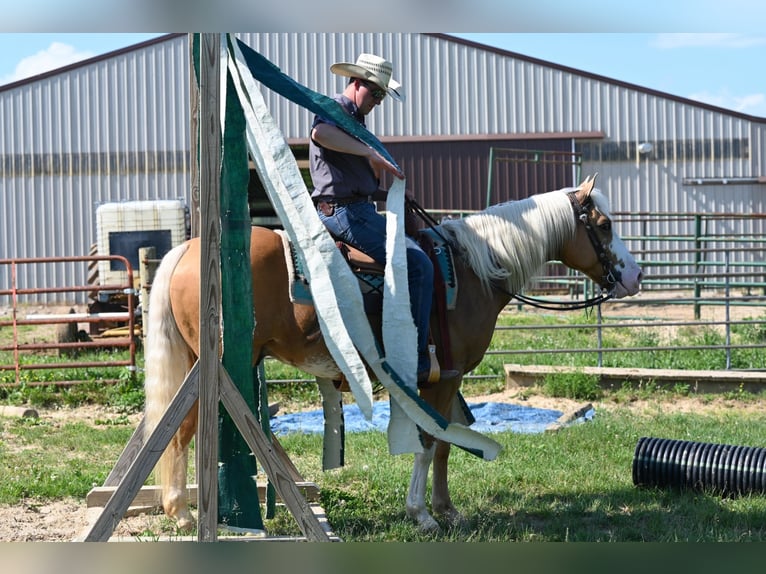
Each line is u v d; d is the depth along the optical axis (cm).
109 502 431
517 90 2672
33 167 2627
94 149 2631
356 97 534
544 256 606
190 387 438
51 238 2633
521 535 547
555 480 684
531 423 940
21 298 2631
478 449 501
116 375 1172
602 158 2692
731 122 2695
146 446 434
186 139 2636
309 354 528
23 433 877
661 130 2698
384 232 530
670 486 657
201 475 437
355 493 652
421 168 2659
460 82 2662
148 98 2631
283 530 556
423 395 557
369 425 945
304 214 471
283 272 519
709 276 1217
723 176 2706
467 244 577
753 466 636
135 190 2633
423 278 534
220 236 441
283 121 2602
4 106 2612
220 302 440
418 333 534
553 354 1303
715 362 1237
